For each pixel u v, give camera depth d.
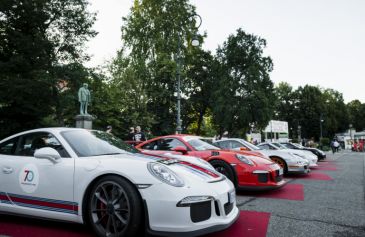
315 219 4.28
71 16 26.36
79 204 3.29
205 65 37.62
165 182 3.00
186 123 38.50
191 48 31.83
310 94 65.81
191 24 30.98
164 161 3.46
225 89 33.94
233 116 33.62
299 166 9.79
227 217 3.34
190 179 3.19
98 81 28.28
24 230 3.56
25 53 21.77
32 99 21.44
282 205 5.22
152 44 30.61
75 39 27.25
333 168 13.87
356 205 5.28
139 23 30.61
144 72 30.17
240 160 6.15
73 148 3.64
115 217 3.13
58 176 3.43
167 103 32.56
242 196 6.14
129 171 3.09
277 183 6.32
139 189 2.99
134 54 30.75
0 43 21.73
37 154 3.40
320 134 64.69
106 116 30.02
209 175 3.53
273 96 35.53
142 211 3.04
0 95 20.05
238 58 35.34
